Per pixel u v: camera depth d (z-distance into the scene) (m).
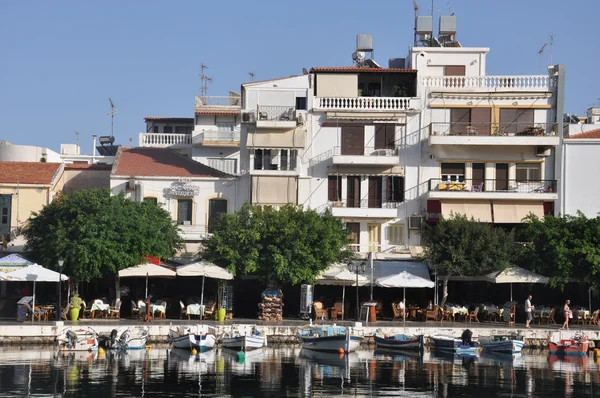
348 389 56.97
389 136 98.75
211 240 86.50
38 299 90.00
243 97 100.19
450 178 98.25
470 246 85.88
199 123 122.56
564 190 97.50
